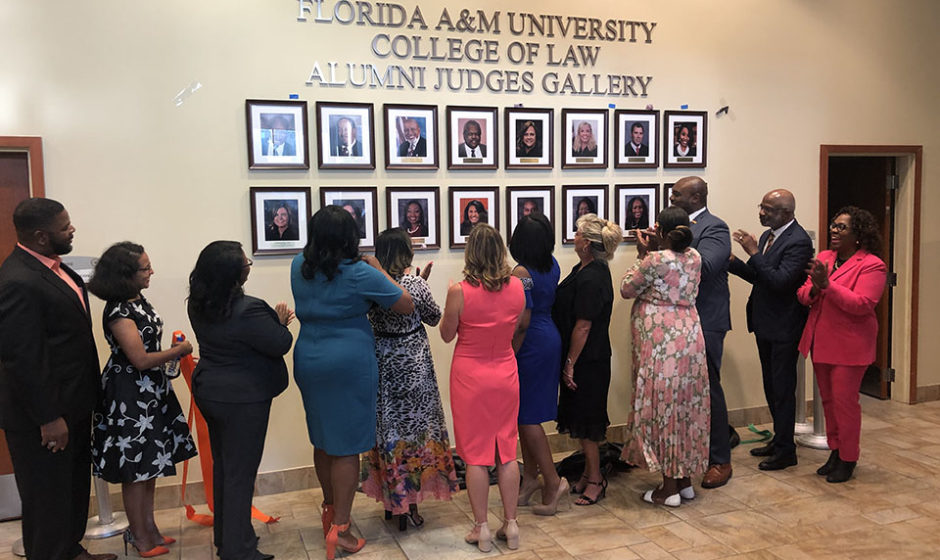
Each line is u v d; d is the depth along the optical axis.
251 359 2.71
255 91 3.55
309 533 3.20
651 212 4.40
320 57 3.64
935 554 2.91
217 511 2.81
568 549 3.00
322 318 2.79
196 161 3.48
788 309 3.88
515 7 4.02
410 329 3.02
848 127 4.90
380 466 3.09
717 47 4.51
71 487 2.69
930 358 5.29
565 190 4.18
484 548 2.97
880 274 3.53
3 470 3.38
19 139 3.21
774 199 3.87
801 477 3.82
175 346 2.93
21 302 2.48
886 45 4.95
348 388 2.80
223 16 3.48
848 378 3.63
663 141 4.41
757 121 4.65
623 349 4.40
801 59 4.73
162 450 2.89
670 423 3.32
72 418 2.65
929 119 5.12
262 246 3.60
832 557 2.90
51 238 2.62
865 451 4.20
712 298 3.71
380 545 3.06
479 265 2.88
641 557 2.92
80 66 3.28
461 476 3.75
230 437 2.69
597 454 3.52
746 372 4.75
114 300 2.79
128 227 3.40
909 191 5.12
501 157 4.05
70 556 2.81
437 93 3.88
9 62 3.18
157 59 3.39
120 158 3.37
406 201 3.84
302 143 3.63
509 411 2.97
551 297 3.26
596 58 4.23
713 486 3.67
